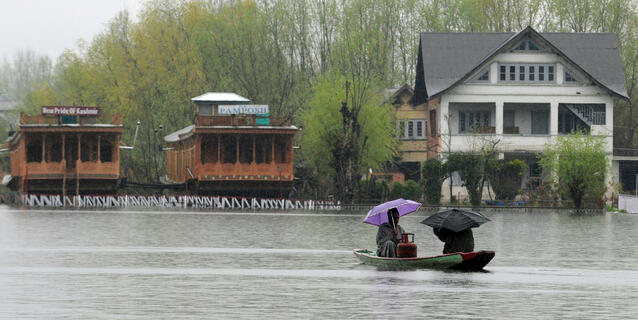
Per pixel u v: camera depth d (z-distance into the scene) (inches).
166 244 3105.3
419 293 1891.0
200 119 6294.3
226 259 2605.8
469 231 2374.5
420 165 7593.5
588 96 6673.2
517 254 2807.6
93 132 6328.7
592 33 6988.2
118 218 4717.0
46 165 6309.1
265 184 6407.5
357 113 6407.5
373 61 7303.2
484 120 6870.1
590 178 5826.8
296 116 7751.0
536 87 6663.4
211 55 7869.1
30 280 2098.9
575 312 1663.4
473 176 6063.0
